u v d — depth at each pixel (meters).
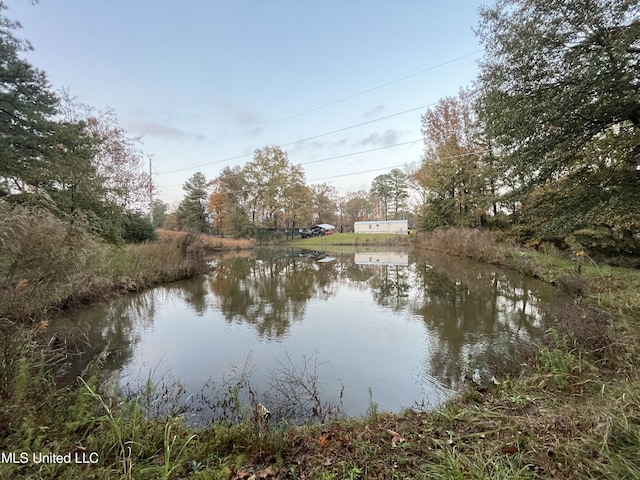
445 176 24.12
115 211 11.10
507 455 2.04
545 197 10.23
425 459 2.18
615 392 2.76
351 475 2.02
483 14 9.12
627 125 8.37
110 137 15.50
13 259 3.62
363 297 10.02
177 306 8.97
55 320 6.55
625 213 8.82
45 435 2.15
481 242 17.69
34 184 9.26
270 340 6.15
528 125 8.13
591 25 7.32
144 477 2.01
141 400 3.70
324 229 49.62
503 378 3.97
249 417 3.15
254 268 17.55
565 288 8.61
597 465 1.82
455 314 7.80
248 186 38.25
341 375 4.64
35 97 9.63
